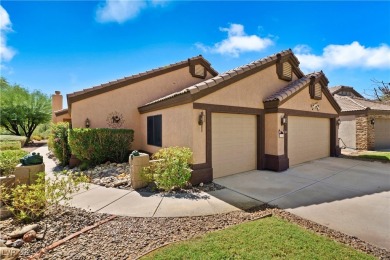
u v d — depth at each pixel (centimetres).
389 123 2008
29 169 569
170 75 1458
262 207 586
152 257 347
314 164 1187
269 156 1041
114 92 1273
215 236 413
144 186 747
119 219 501
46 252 368
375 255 372
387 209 573
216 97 870
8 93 2594
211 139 854
